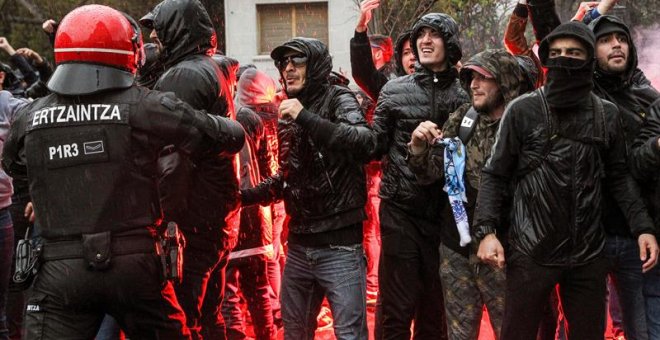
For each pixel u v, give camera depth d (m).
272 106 8.41
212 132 5.02
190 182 5.66
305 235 6.02
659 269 5.75
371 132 5.86
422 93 6.25
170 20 5.73
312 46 6.00
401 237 6.16
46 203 4.85
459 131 5.95
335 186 5.92
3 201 7.57
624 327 5.94
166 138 4.92
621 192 5.45
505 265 5.45
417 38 6.30
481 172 5.46
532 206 5.24
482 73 5.73
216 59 6.03
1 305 7.72
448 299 5.93
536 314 5.28
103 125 4.80
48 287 4.81
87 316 4.90
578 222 5.20
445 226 5.94
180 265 4.93
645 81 6.21
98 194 4.78
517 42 7.09
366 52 6.99
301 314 6.14
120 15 4.98
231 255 7.07
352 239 5.99
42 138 4.83
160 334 4.93
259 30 26.50
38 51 26.64
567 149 5.20
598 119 5.25
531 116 5.25
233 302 7.25
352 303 5.94
